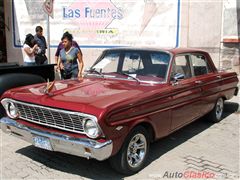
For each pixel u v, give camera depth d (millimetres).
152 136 4910
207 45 11438
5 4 12750
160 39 11727
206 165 4910
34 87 5102
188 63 5961
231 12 11008
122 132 4176
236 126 6922
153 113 4707
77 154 4141
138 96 4516
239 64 11289
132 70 5547
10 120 4855
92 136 3990
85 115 3975
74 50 7387
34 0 12391
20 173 4504
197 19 11359
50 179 4352
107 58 5969
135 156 4570
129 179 4414
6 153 5172
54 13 12250
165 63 5395
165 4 11469
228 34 11180
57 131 4305
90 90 4723
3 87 6258
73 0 12070
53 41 12383
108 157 4090
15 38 12859
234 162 5039
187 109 5621
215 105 6918
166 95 4988
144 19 11703
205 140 6000
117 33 11977
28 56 8734
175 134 6320
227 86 7180
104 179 4387
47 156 5070
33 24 12562
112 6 11820
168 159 5098
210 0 11164
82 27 12164
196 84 5883
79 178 4398
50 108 4258
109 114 3986
